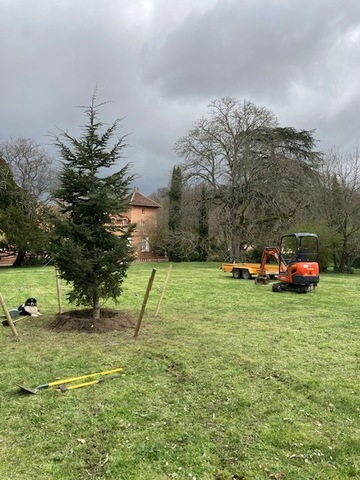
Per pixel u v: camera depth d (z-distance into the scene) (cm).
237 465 351
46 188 3114
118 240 848
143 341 760
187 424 424
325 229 2595
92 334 803
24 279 1922
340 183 2716
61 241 821
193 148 3047
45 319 955
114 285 858
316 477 335
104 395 500
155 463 352
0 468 344
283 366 621
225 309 1135
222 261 3616
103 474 337
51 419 435
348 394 511
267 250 1814
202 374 580
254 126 2867
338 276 2369
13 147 3125
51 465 349
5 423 426
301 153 3100
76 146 843
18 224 2933
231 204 3061
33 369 603
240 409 464
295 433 407
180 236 3484
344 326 920
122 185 875
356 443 389
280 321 973
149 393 508
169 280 1945
